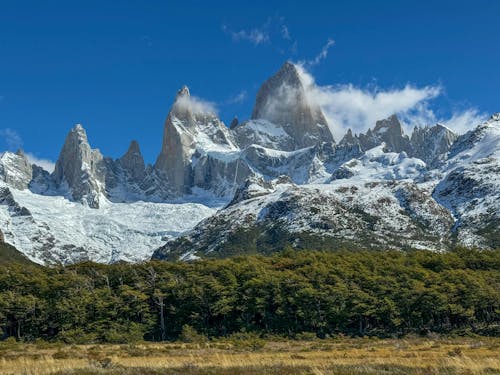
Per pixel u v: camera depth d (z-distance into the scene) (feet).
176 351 334.65
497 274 552.00
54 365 196.95
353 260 609.42
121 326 472.44
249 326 481.05
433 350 318.86
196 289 495.41
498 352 289.74
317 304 478.59
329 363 220.23
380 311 470.80
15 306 474.49
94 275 570.05
